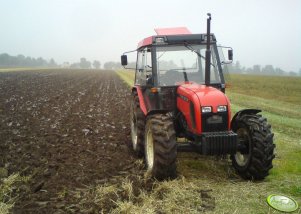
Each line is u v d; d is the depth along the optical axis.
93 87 26.83
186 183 5.27
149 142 5.80
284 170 5.93
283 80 40.56
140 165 6.30
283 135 9.18
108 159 6.77
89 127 9.90
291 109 15.23
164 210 4.46
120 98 18.45
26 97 17.80
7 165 6.35
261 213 4.36
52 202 4.84
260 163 5.17
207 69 5.81
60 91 22.09
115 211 4.45
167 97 6.06
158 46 6.19
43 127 9.87
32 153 7.14
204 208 4.49
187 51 6.25
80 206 4.67
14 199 4.93
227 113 5.28
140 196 4.84
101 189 5.19
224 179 5.55
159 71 6.14
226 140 5.13
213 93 5.37
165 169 5.19
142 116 6.71
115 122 10.95
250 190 5.06
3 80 32.62
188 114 5.48
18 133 9.03
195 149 5.42
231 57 6.37
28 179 5.65
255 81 37.19
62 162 6.61
